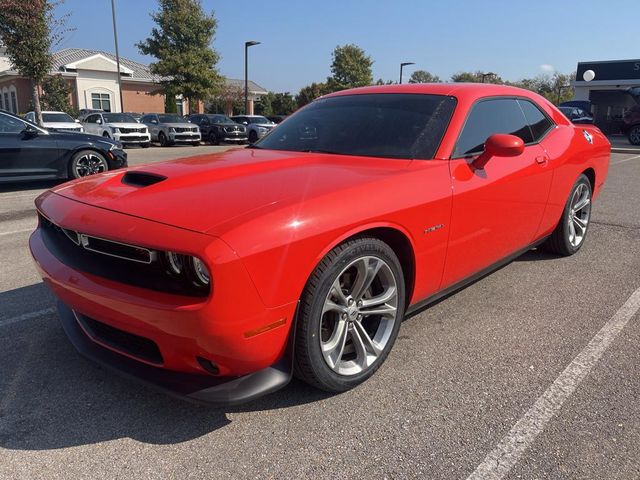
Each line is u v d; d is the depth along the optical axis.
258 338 2.09
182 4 29.20
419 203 2.64
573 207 4.57
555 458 2.10
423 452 2.14
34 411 2.42
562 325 3.33
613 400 2.50
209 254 1.92
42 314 3.47
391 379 2.69
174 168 2.80
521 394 2.55
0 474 2.02
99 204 2.39
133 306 2.08
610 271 4.37
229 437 2.24
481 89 3.50
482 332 3.23
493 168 3.22
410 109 3.29
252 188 2.39
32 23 17.33
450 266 3.02
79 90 36.97
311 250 2.17
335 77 44.72
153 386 2.23
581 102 27.14
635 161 13.90
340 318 2.48
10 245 5.20
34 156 8.76
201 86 30.27
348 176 2.59
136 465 2.07
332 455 2.13
